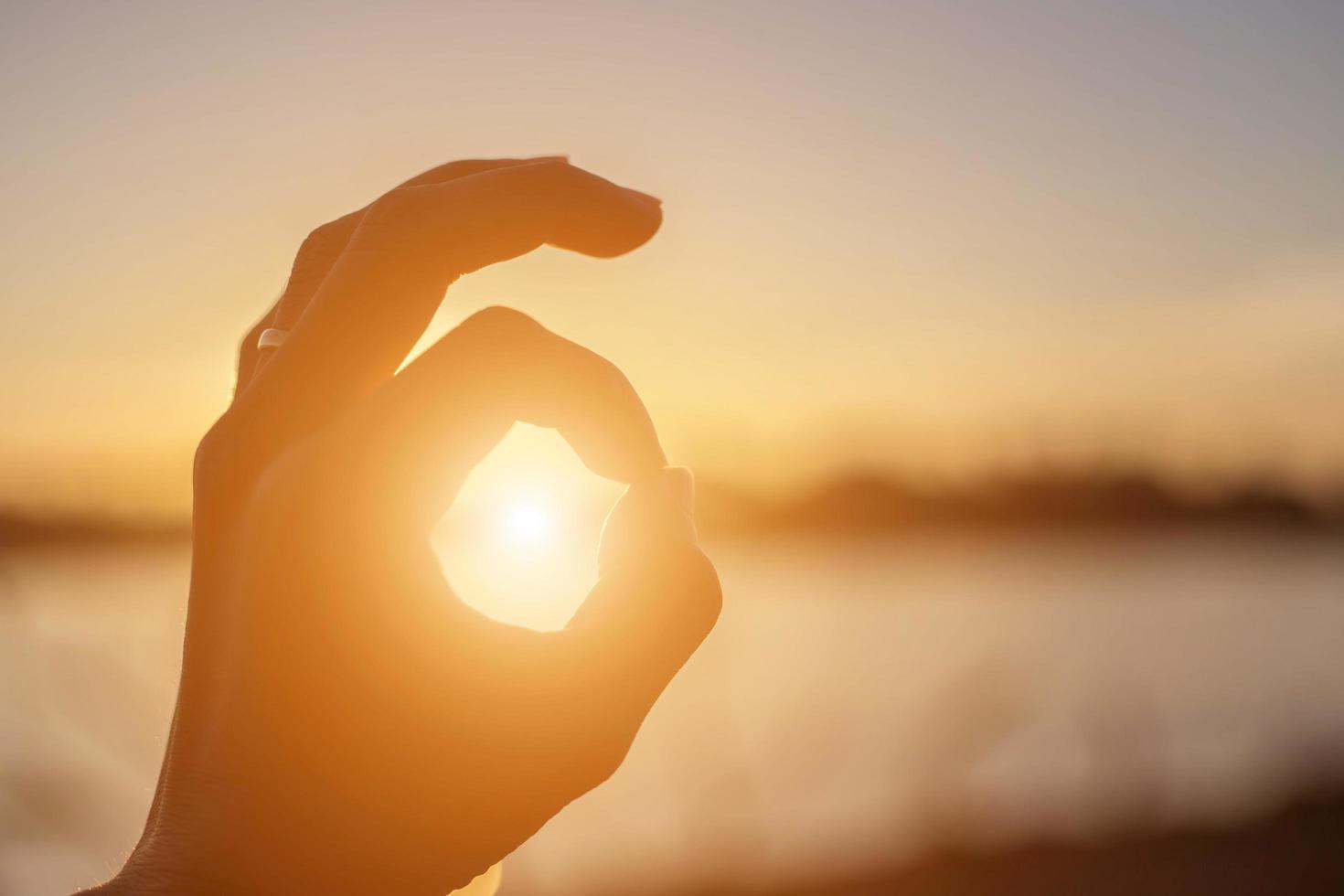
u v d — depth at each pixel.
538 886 17.27
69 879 12.52
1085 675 39.69
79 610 37.56
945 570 98.56
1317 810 22.05
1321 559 104.38
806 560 98.62
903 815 21.31
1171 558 101.62
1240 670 42.56
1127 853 19.16
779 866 18.22
